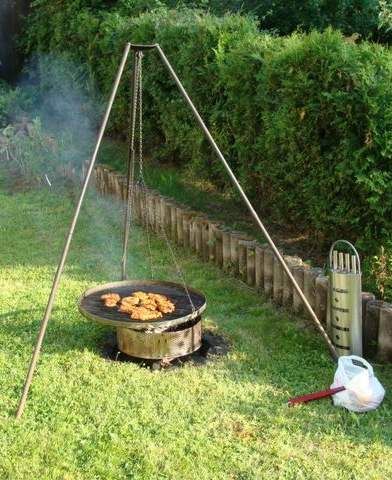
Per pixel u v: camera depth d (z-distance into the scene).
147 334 4.19
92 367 4.23
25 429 3.58
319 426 3.59
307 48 5.16
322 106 5.11
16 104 11.95
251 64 5.96
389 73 4.77
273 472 3.23
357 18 11.02
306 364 4.27
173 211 6.68
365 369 3.91
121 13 11.23
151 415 3.69
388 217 4.95
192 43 7.01
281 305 5.17
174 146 8.19
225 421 3.64
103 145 10.15
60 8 11.95
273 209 6.33
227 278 5.77
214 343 4.58
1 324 4.86
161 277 5.83
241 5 11.16
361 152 4.83
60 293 5.44
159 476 3.20
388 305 4.29
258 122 6.16
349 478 3.18
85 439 3.49
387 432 3.55
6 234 7.07
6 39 13.59
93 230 7.16
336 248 5.51
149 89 8.31
